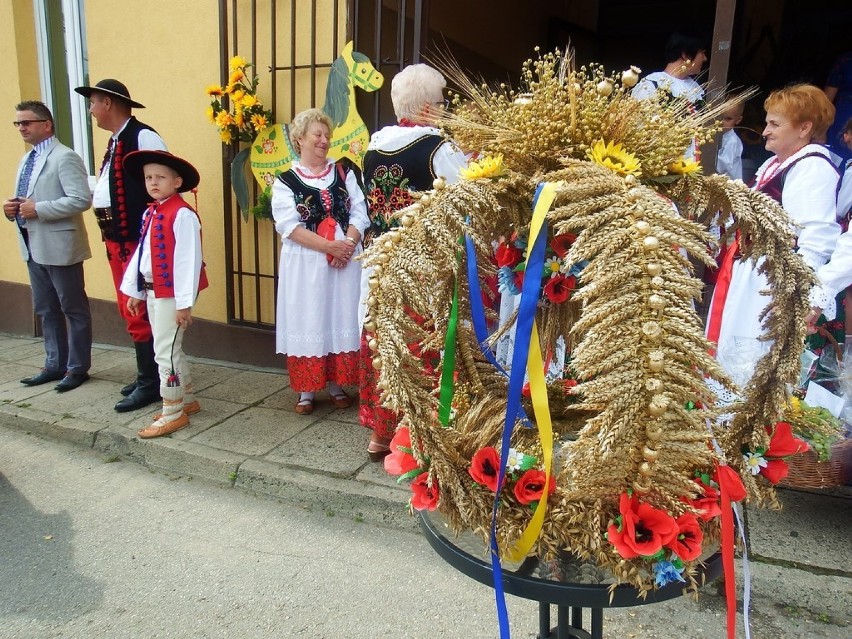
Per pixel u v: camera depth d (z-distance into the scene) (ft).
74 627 6.93
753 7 15.84
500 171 3.96
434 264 3.59
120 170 11.35
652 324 2.92
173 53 14.19
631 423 2.98
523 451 4.30
